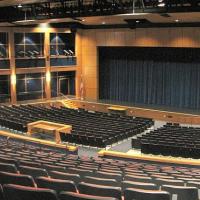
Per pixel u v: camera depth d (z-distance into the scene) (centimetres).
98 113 2289
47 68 2659
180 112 2308
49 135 1700
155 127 2153
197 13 1695
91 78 2814
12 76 2481
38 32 2588
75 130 1702
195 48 2373
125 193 402
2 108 2231
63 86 2883
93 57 2773
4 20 2127
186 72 2469
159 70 2583
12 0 1509
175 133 1653
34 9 1998
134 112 2473
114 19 2197
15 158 784
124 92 2762
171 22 2305
